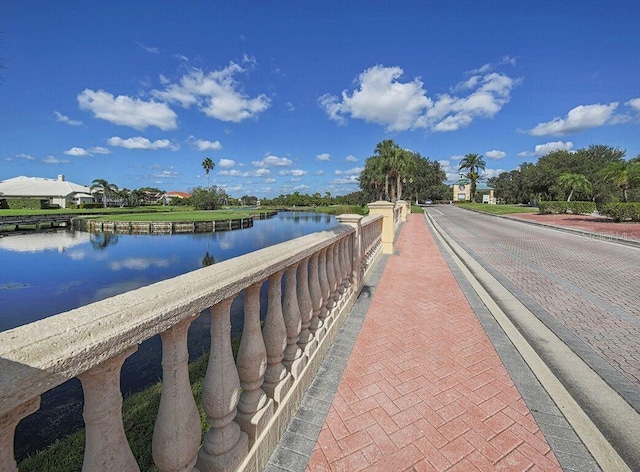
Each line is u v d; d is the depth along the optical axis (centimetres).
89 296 1408
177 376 138
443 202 8319
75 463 262
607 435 237
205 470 167
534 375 320
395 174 4806
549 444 230
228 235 3559
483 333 422
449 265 839
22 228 4022
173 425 138
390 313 493
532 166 6041
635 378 314
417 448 228
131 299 115
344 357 356
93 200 7919
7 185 7388
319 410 267
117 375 110
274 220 5947
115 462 112
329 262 381
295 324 264
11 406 77
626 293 612
